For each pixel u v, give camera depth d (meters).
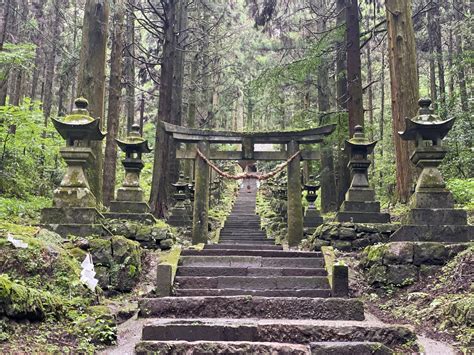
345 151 12.73
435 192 6.80
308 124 15.30
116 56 12.34
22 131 11.60
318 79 16.89
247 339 4.39
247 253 7.44
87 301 4.91
